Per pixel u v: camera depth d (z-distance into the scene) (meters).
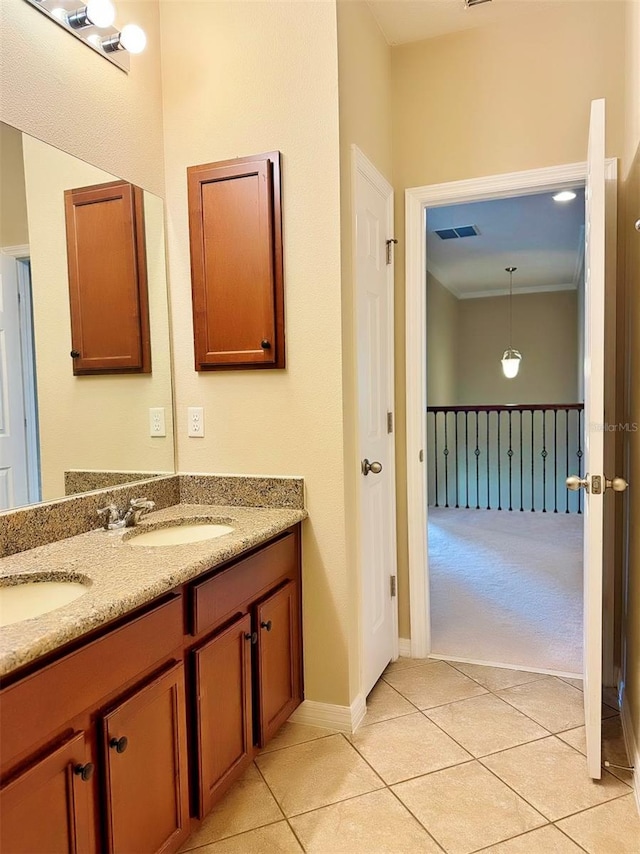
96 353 1.92
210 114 2.14
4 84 1.58
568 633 2.92
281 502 2.12
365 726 2.14
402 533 2.71
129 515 1.87
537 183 2.42
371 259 2.36
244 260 2.09
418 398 2.66
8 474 1.62
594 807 1.69
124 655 1.25
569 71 2.36
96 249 1.91
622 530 2.37
